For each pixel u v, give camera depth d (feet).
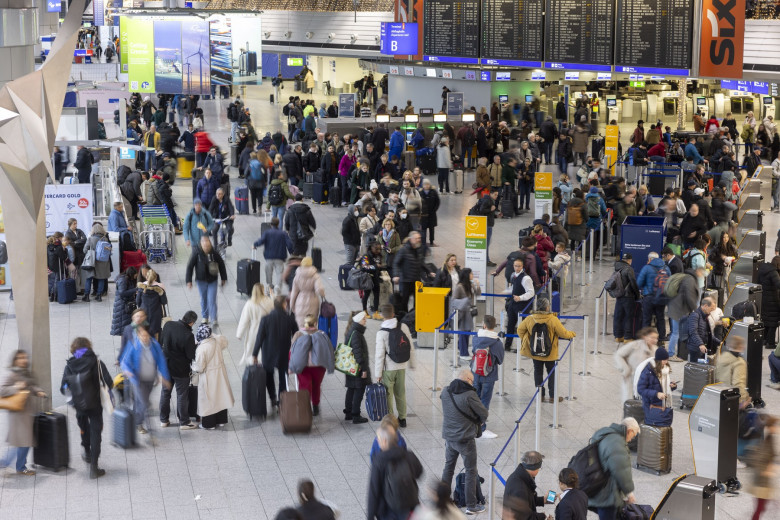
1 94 40.27
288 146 101.45
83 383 37.35
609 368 50.65
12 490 36.99
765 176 91.56
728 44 100.83
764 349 53.16
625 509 32.53
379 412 42.22
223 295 63.10
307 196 95.25
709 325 47.80
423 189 74.64
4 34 60.03
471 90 136.87
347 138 101.71
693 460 38.06
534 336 44.50
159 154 99.19
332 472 38.47
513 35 117.39
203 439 41.70
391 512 30.76
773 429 34.42
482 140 106.63
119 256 64.13
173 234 71.97
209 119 148.05
